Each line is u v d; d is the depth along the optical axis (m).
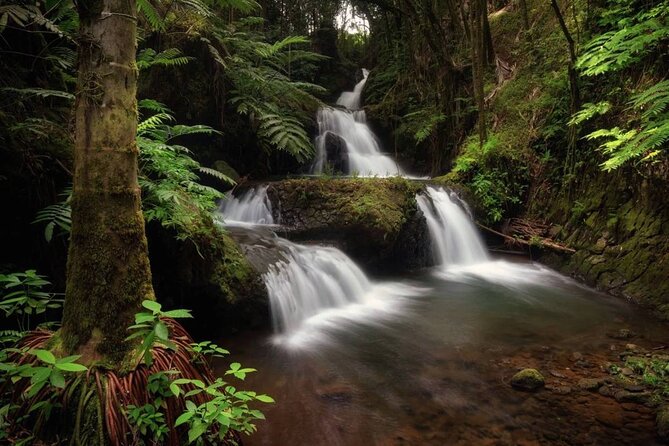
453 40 11.62
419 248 7.27
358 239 6.44
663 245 5.65
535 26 10.10
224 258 4.57
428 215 7.52
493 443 2.87
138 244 2.18
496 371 3.88
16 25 3.59
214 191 4.11
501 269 7.36
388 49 13.69
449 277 6.94
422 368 3.92
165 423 2.00
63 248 3.19
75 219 2.07
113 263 2.08
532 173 8.33
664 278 5.45
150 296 2.22
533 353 4.24
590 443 2.88
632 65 6.66
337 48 17.30
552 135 8.05
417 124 10.67
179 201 3.80
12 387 2.08
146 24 6.30
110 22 2.00
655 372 3.78
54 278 3.15
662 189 5.86
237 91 7.81
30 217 2.99
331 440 2.87
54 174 3.14
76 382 1.96
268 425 3.00
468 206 8.24
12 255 2.93
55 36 4.12
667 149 5.73
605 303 5.66
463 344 4.45
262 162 8.95
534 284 6.52
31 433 1.95
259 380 3.63
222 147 8.02
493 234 8.24
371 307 5.57
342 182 6.88
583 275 6.54
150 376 2.01
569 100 7.89
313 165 10.25
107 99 2.02
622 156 5.32
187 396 2.06
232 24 9.25
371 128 12.28
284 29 13.98
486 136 8.93
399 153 11.58
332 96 15.61
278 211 6.80
